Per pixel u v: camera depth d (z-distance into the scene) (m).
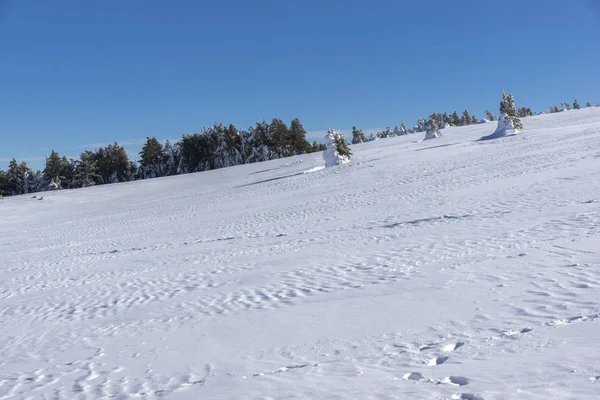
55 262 18.92
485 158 31.61
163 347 7.29
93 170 98.81
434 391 4.46
